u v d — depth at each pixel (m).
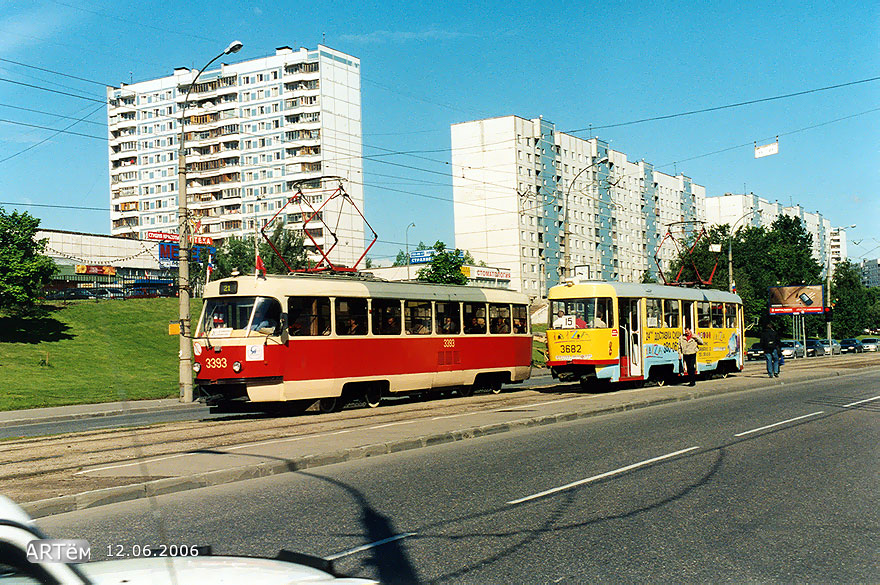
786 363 44.00
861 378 26.48
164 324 44.84
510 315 23.16
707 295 26.94
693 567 5.26
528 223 89.69
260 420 15.61
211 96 101.69
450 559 5.50
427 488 8.20
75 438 13.05
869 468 9.11
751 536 6.09
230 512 7.14
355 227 97.38
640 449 10.76
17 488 8.08
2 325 39.12
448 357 20.73
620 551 5.68
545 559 5.48
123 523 6.77
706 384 23.61
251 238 84.12
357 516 6.90
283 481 8.79
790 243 99.50
